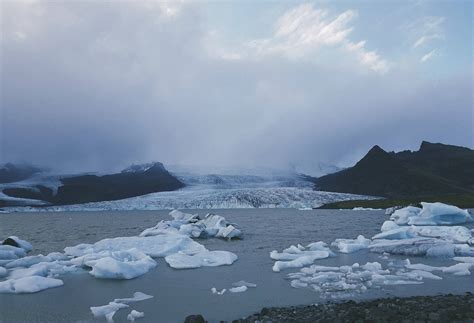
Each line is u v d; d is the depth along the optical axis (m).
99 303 15.38
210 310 14.09
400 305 13.52
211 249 30.48
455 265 20.64
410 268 21.14
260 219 72.62
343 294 15.94
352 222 59.50
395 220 56.34
